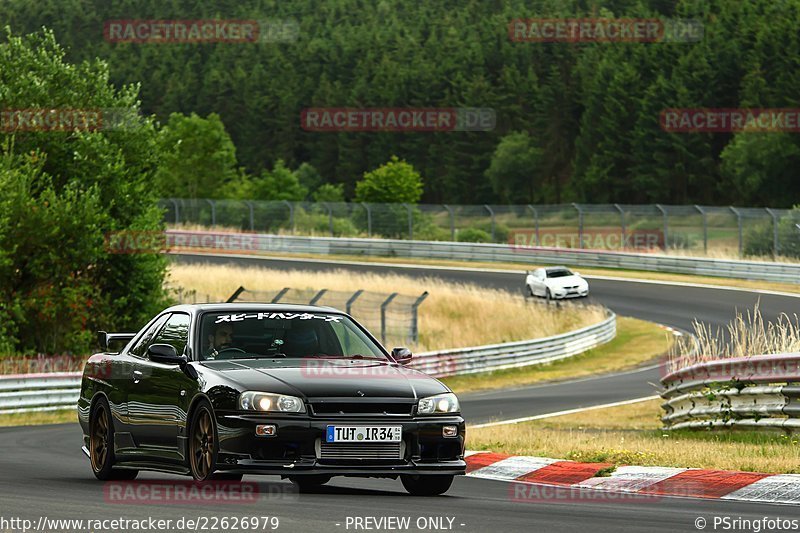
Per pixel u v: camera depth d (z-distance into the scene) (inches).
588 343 5017.2
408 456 1182.9
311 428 1149.1
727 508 1157.1
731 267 6747.1
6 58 4126.5
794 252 7022.6
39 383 3095.5
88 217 3914.9
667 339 5098.4
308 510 1059.3
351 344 1400.1
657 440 1947.6
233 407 1149.1
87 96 4195.4
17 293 3868.1
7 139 3932.1
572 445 1780.3
